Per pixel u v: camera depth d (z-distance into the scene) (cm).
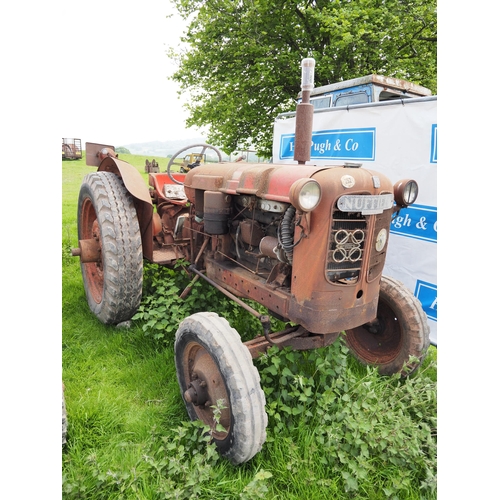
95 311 341
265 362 222
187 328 215
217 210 268
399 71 798
